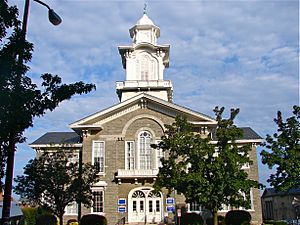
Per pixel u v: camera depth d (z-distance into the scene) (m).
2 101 10.23
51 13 13.87
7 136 11.08
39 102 11.34
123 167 41.34
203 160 27.39
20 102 10.62
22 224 40.91
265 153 28.30
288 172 27.28
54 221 39.66
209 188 25.86
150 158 41.59
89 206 31.95
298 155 27.38
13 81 10.88
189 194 26.53
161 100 42.22
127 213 39.94
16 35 11.60
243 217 37.50
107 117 42.84
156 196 40.38
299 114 28.81
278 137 28.81
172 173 27.92
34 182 28.23
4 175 11.70
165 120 42.28
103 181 40.84
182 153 28.67
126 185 40.78
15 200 40.81
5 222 10.86
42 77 11.99
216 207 26.78
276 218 72.81
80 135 44.34
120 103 42.38
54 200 28.83
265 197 79.12
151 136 42.06
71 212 41.91
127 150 41.94
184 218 37.66
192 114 41.69
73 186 28.84
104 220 38.09
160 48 50.69
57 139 47.75
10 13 11.29
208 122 40.84
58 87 12.06
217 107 28.34
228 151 26.44
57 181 28.31
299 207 64.62
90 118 42.16
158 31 54.66
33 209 42.00
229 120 27.69
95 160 41.53
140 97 42.66
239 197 26.44
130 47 50.38
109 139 42.16
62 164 29.73
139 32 53.50
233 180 25.86
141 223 39.25
